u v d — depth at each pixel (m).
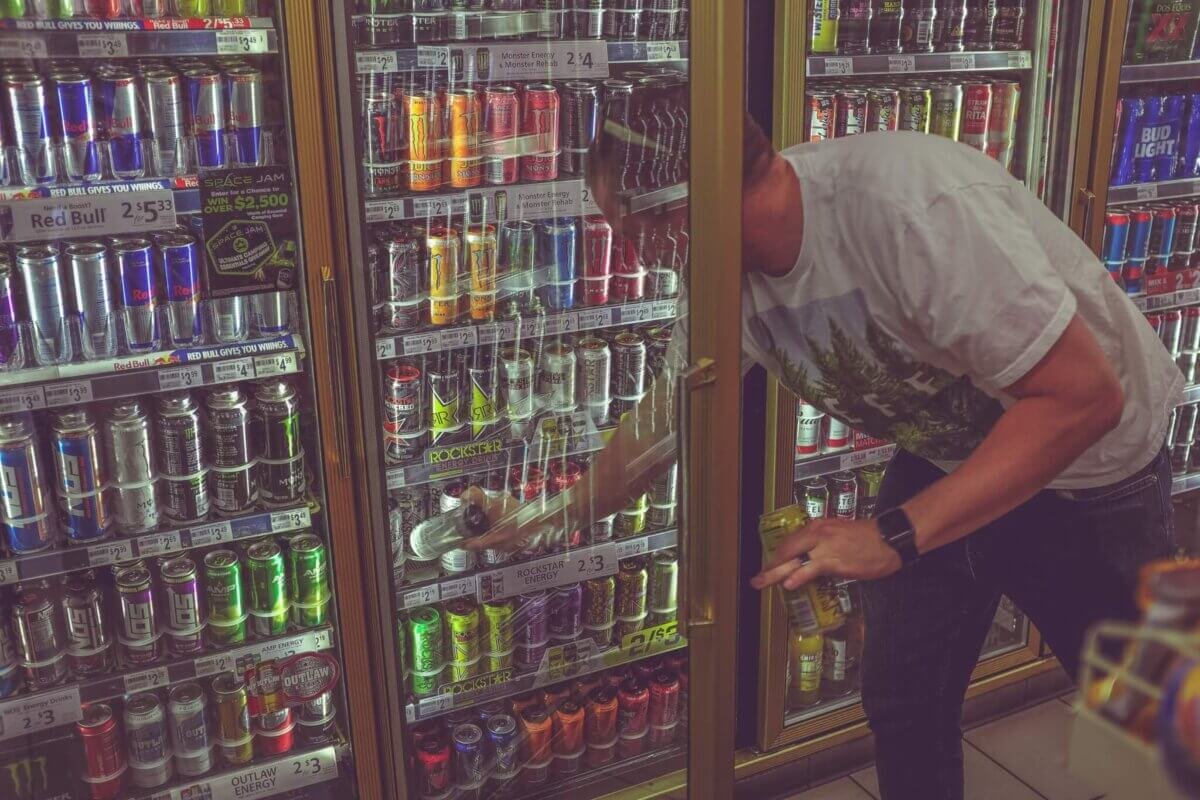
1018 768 2.36
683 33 1.91
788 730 2.28
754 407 2.07
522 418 1.97
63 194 1.53
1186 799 0.59
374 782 2.00
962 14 2.15
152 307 1.67
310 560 1.88
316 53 1.58
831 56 1.95
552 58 1.78
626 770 2.23
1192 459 2.79
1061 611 1.61
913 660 1.70
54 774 1.82
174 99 1.60
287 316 1.75
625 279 2.00
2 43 1.42
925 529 1.25
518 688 2.10
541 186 1.88
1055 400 1.22
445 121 1.79
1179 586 0.65
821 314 1.40
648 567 2.20
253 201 1.65
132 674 1.79
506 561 2.02
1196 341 2.65
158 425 1.74
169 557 1.86
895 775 1.77
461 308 1.89
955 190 1.23
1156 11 2.30
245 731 1.94
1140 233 2.46
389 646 1.89
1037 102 2.21
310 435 1.86
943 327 1.25
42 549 1.69
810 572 1.25
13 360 1.60
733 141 1.13
